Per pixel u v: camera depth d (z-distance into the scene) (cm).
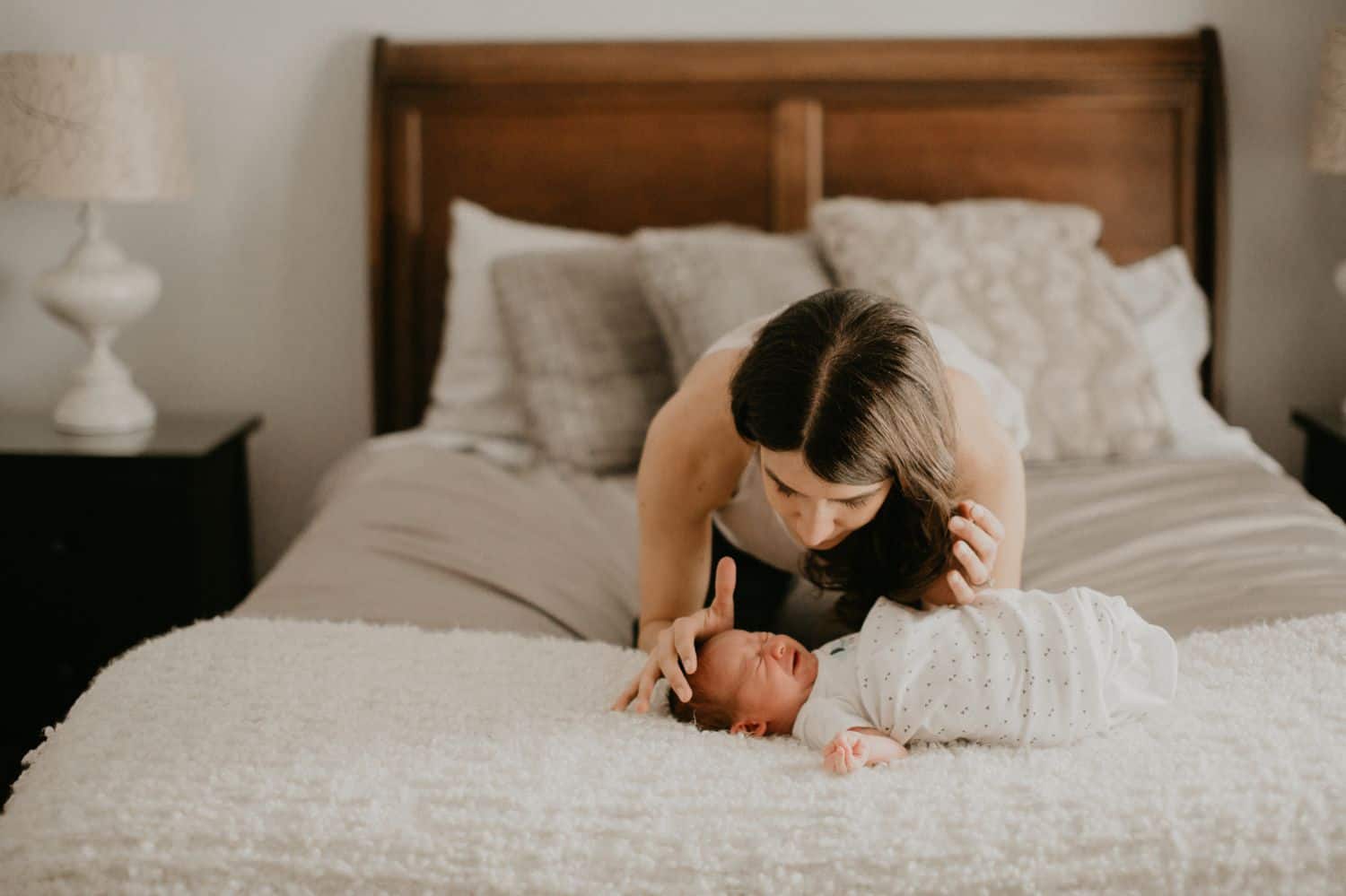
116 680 142
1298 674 138
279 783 118
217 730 128
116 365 284
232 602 289
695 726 132
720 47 295
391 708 133
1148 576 189
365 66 301
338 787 117
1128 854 110
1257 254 305
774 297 249
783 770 121
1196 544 200
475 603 185
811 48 294
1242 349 309
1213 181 292
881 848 110
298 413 314
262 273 309
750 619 180
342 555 201
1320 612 164
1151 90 294
